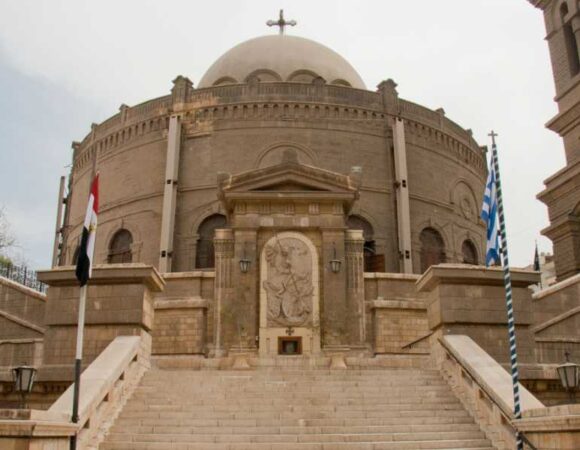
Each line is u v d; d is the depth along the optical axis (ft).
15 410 33.81
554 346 69.87
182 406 49.14
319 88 129.49
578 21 118.11
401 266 120.88
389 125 131.64
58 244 151.02
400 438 44.37
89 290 59.47
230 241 85.30
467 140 147.84
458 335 57.36
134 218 128.57
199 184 124.67
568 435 34.60
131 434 44.68
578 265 107.24
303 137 126.52
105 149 139.13
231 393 52.01
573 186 109.40
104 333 58.13
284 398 50.72
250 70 148.66
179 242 122.21
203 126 128.06
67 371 56.24
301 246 84.58
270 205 85.87
